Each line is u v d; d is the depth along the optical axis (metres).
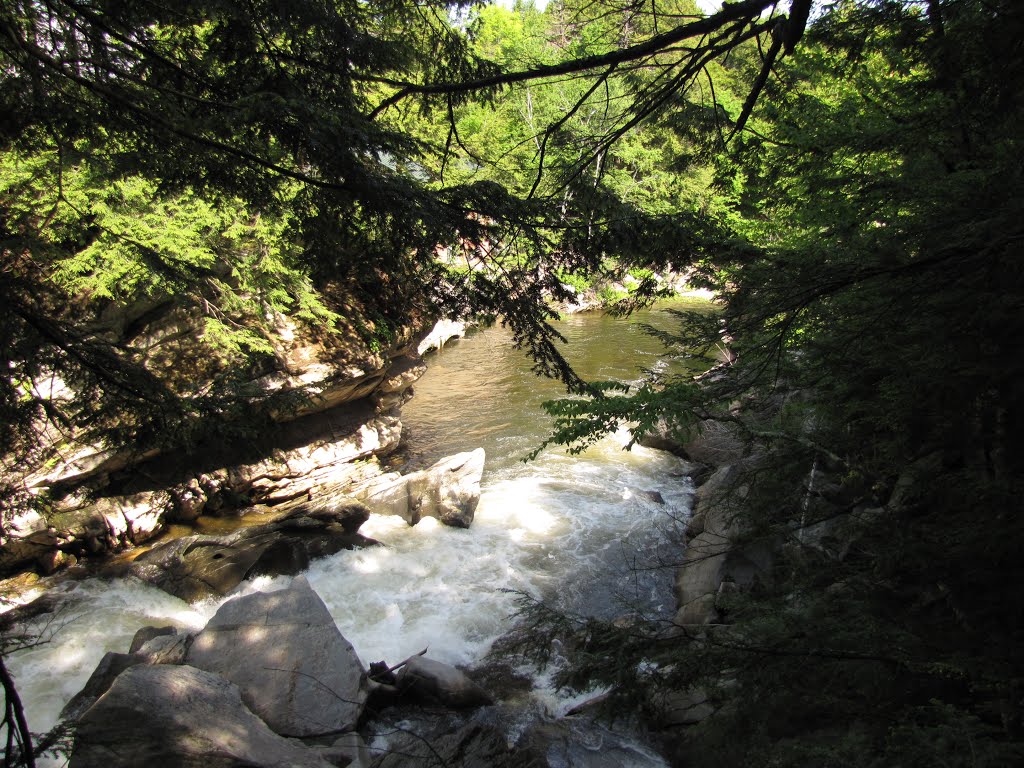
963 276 3.66
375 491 13.66
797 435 6.61
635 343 24.42
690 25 3.50
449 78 5.39
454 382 21.67
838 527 5.74
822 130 6.18
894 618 4.39
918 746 3.01
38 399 4.88
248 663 7.79
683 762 6.55
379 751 7.32
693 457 15.49
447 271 4.99
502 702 8.20
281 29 4.55
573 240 4.72
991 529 3.90
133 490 11.93
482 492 14.01
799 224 7.08
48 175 7.91
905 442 5.00
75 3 3.91
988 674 3.45
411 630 9.71
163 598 10.51
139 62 4.41
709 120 5.45
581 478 14.64
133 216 9.55
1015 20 3.57
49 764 6.26
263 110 3.49
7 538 5.80
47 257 5.90
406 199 4.00
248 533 11.61
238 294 12.09
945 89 4.57
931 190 4.60
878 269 3.87
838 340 5.16
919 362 4.02
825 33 5.27
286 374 12.58
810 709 4.21
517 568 11.30
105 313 10.78
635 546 11.95
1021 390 3.74
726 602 5.50
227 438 6.62
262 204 4.69
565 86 18.08
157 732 6.10
